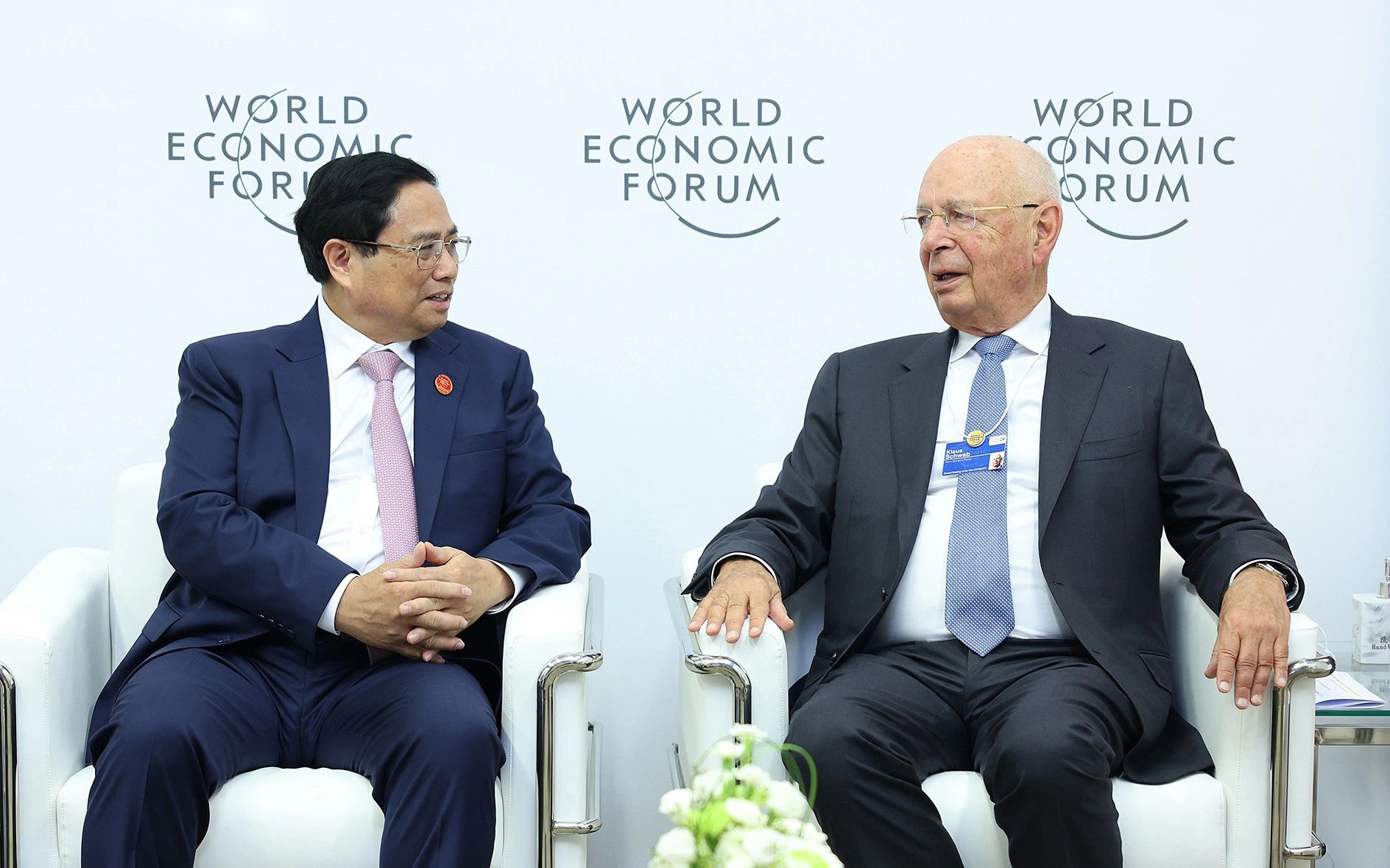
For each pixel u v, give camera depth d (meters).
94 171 2.82
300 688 2.27
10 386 2.84
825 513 2.48
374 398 2.43
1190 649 2.28
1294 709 2.06
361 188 2.33
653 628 2.99
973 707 2.24
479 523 2.43
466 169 2.88
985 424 2.37
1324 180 2.95
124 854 1.95
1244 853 2.08
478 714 2.07
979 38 2.92
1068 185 2.95
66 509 2.87
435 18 2.86
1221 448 2.37
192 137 2.83
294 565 2.22
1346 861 3.03
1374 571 3.00
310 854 2.02
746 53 2.90
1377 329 2.97
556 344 2.93
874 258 2.95
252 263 2.87
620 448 2.96
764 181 2.93
